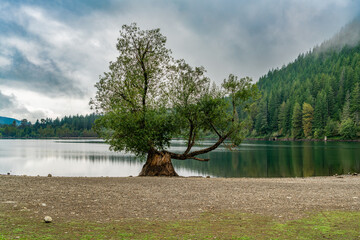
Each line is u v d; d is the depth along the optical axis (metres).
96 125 23.59
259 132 143.12
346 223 7.02
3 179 14.47
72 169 36.53
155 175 22.98
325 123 116.00
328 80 134.75
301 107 130.62
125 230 6.18
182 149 65.19
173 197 10.73
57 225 6.36
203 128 25.84
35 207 8.07
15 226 6.09
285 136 131.25
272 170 33.56
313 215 7.94
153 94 23.84
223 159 46.72
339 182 17.69
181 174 31.22
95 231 6.01
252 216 7.80
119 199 9.93
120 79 23.62
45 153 63.19
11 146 97.19
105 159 49.88
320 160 41.75
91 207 8.46
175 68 24.58
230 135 25.61
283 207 9.07
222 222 7.11
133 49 24.06
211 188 13.56
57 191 11.05
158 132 22.80
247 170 34.09
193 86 24.16
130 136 22.47
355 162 38.69
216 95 25.03
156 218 7.43
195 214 8.00
